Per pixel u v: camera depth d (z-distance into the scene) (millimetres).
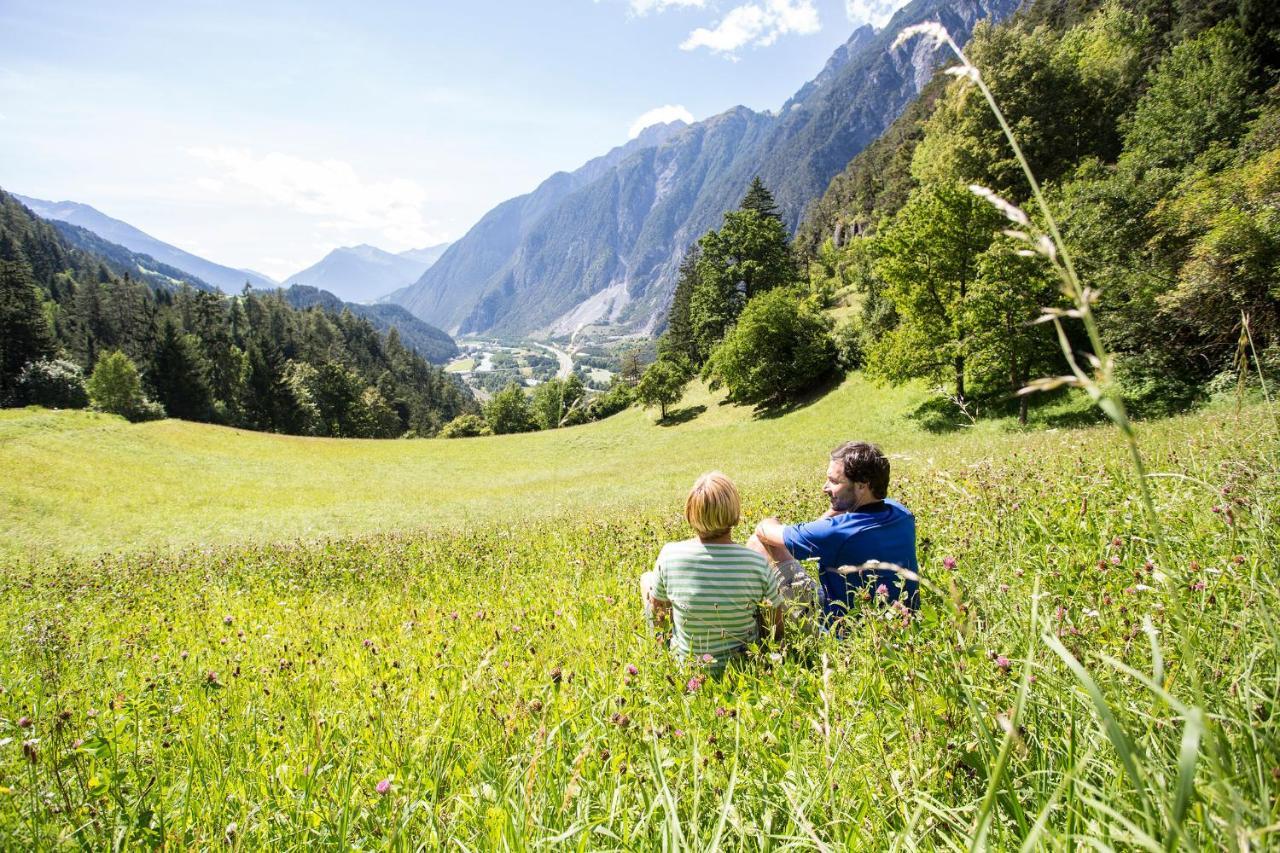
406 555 10094
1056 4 79062
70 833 1771
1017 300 25500
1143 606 2070
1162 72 39438
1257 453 3078
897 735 1744
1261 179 19422
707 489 3154
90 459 41250
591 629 3656
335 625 5516
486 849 1640
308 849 1818
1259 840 805
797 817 1498
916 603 2793
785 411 51438
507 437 69188
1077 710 1615
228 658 4430
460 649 3861
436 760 2189
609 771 1975
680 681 2592
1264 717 1371
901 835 1326
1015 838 1362
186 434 53281
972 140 42375
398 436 137250
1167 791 1161
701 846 1413
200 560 11633
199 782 2225
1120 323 22062
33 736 2498
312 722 2613
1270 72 39031
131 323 130375
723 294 74250
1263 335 16812
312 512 33688
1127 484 4223
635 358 111875
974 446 12375
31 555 20219
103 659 4848
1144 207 23203
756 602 3074
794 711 2168
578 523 11453
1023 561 2895
